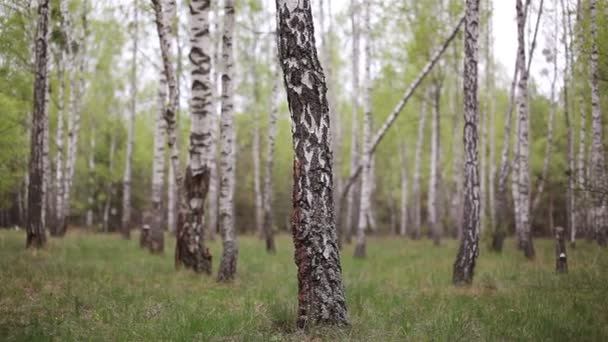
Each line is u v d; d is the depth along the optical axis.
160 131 17.06
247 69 26.36
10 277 8.98
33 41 16.22
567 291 8.91
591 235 23.05
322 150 5.89
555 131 30.62
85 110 30.59
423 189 45.66
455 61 21.25
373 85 24.14
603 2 13.59
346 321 5.95
